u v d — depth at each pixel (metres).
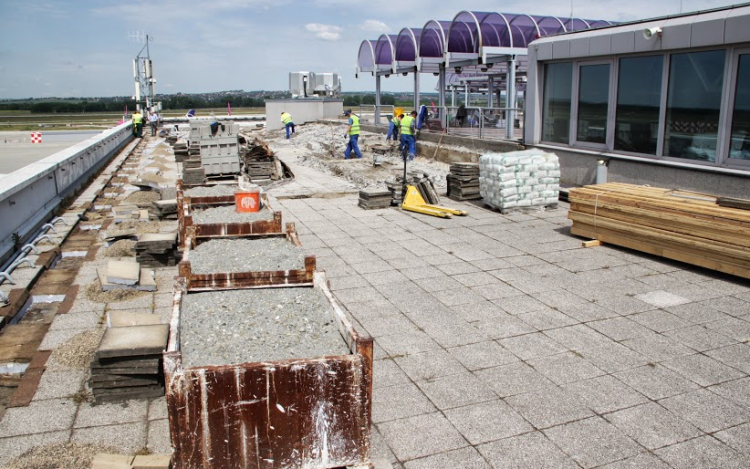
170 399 3.66
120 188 17.28
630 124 12.58
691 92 11.17
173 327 4.32
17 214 10.53
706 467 4.46
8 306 7.46
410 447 4.75
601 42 12.72
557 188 12.80
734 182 10.43
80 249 10.53
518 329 6.93
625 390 5.56
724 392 5.49
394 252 10.05
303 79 42.84
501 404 5.36
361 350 3.84
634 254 9.70
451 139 20.36
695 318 7.14
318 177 18.33
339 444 3.97
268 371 3.73
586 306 7.59
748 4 10.08
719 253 8.34
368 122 32.22
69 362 6.04
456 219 12.27
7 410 5.23
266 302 5.15
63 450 4.61
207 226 7.52
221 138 16.44
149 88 48.28
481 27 20.27
